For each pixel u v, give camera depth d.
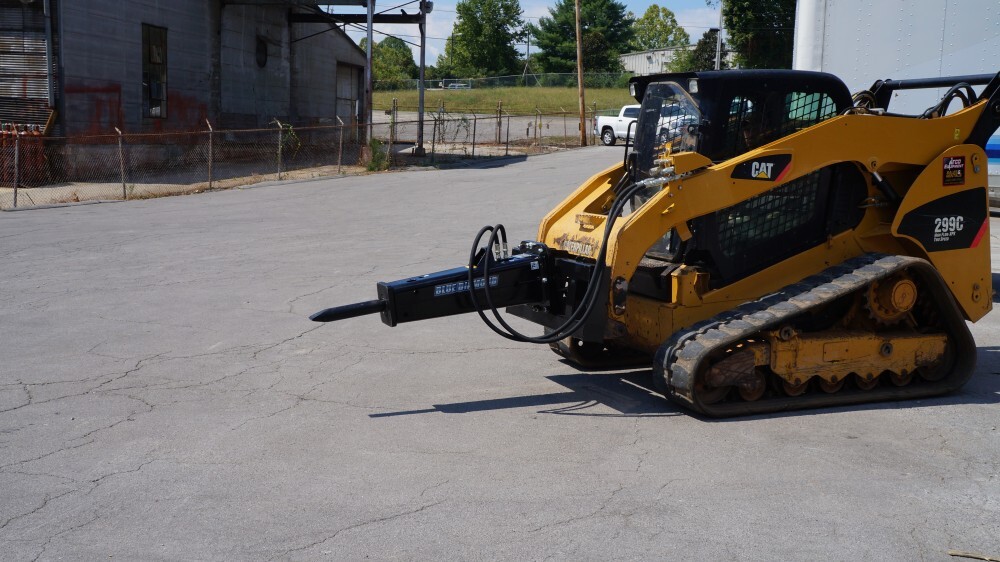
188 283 10.34
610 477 4.82
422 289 5.99
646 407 6.08
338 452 5.20
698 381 5.72
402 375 6.88
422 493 4.61
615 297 5.75
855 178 6.40
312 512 4.39
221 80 28.41
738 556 3.95
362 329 8.35
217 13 27.94
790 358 5.89
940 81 7.00
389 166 26.73
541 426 5.67
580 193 6.93
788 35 51.69
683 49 71.62
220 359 7.27
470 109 56.25
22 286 10.12
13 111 21.89
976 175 6.50
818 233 6.44
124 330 8.17
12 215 16.58
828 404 6.05
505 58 93.19
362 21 30.48
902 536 4.16
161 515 4.35
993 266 11.32
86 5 22.28
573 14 89.44
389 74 92.06
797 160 5.96
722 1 49.28
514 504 4.48
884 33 11.70
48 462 5.03
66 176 21.98
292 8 32.41
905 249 6.50
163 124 25.62
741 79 6.05
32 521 4.28
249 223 15.62
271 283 10.35
